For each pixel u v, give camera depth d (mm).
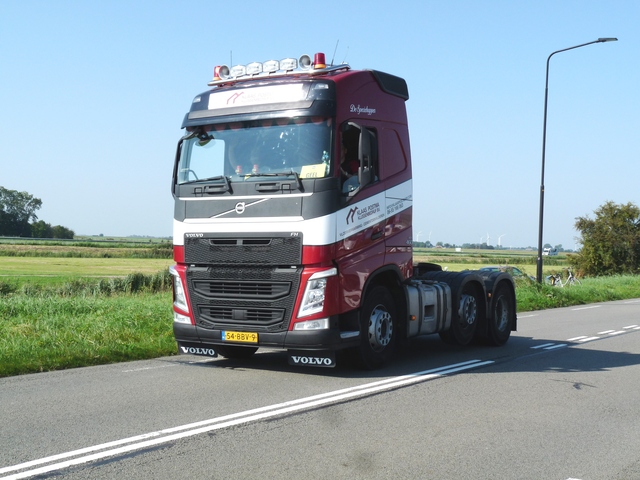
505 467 5340
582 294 29031
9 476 4945
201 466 5227
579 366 10336
